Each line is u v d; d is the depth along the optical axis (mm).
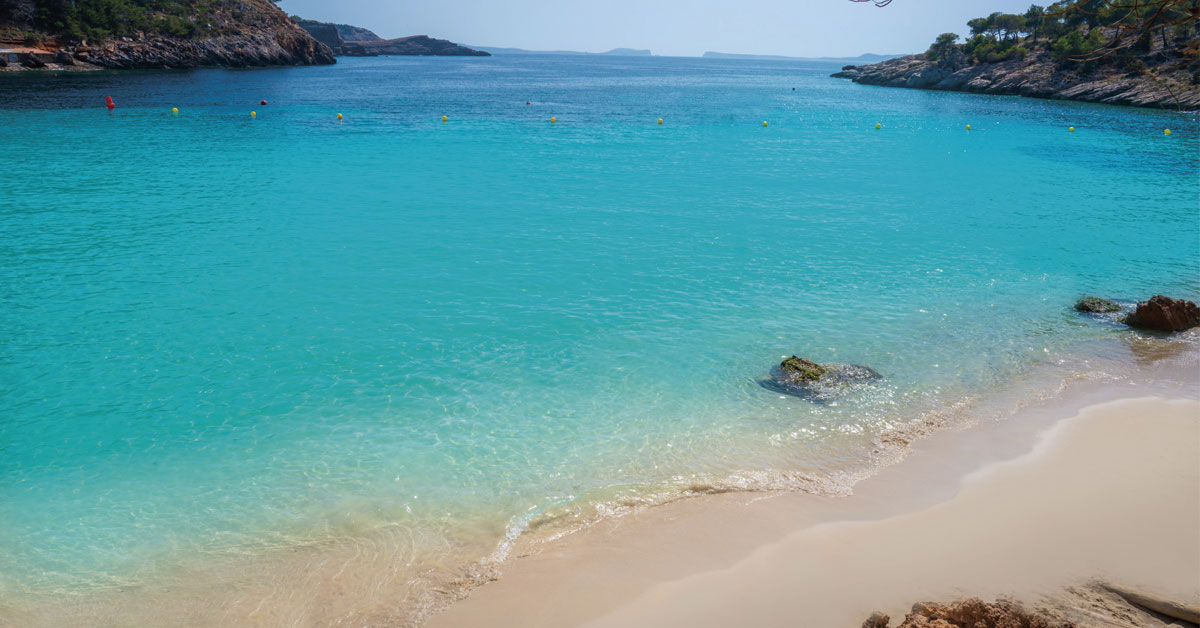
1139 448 11016
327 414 12172
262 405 12438
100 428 11703
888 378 13586
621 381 13398
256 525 9391
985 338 15438
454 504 9836
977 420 12055
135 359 14086
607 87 121250
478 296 17609
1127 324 16141
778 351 14750
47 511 9641
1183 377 13547
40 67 100312
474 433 11609
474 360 14203
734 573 8453
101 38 113000
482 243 21953
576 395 12867
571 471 10625
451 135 47625
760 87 132250
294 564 8680
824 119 66000
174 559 8766
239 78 107625
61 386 13016
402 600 8094
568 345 14922
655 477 10484
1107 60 91062
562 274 19266
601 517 9586
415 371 13727
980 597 7926
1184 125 60562
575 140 46594
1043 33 111125
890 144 47188
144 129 47188
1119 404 12484
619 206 27172
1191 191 31234
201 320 15945
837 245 22297
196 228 23094
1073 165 38531
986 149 44750
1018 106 82812
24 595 8172
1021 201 28984
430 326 15789
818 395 12891
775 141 48125
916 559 8609
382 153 39125
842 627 7602
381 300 17250
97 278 18422
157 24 124250
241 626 7719
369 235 22625
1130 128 57969
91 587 8305
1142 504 9570
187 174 32000
